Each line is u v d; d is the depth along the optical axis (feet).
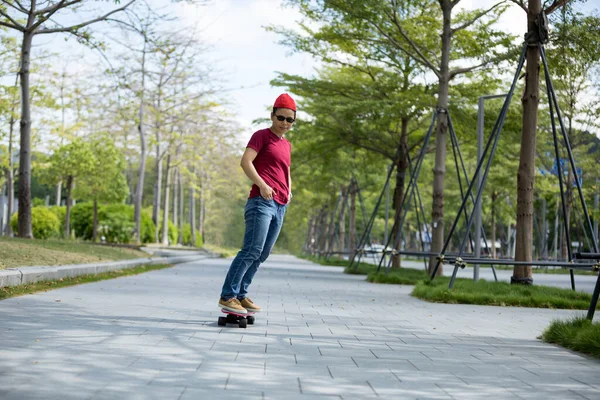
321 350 16.93
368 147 73.10
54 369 12.71
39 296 27.53
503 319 27.99
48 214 105.81
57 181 107.04
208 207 235.20
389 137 72.08
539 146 88.89
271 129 21.35
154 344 16.34
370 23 58.23
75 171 106.01
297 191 125.80
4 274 28.07
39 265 36.35
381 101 61.93
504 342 20.35
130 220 115.85
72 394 10.78
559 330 20.57
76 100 94.02
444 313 29.91
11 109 81.41
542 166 94.89
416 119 68.03
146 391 11.25
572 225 136.36
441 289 37.99
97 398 10.59
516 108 62.44
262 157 21.16
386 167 90.22
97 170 108.27
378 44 64.39
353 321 24.56
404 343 19.12
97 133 111.75
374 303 33.81
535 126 41.45
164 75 100.01
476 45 56.85
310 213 176.45
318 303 32.12
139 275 49.78
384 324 24.06
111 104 101.50
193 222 165.48
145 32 57.57
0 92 77.66
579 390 12.95
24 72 60.59
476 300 36.14
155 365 13.62
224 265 81.25
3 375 11.96
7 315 20.68
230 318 21.02
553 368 15.62
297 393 11.68
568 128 85.10
